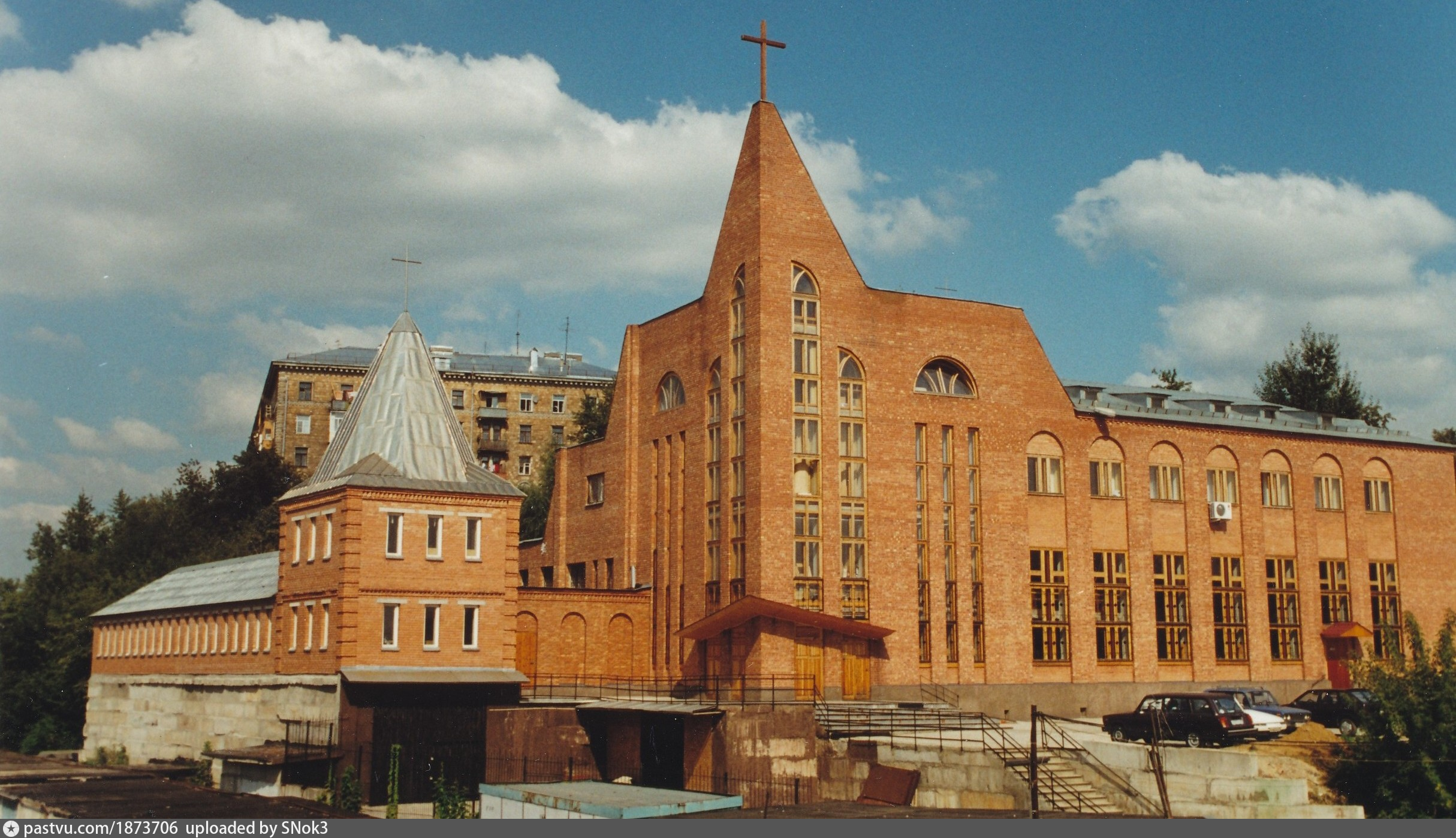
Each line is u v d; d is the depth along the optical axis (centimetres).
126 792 4281
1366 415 10075
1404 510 7019
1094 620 6009
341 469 5116
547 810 3494
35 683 8075
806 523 5353
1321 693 5053
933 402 5753
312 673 4816
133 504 9919
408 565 4772
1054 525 6000
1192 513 6366
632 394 6341
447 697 4734
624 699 5331
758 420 5306
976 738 4600
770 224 5441
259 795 4847
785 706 4578
